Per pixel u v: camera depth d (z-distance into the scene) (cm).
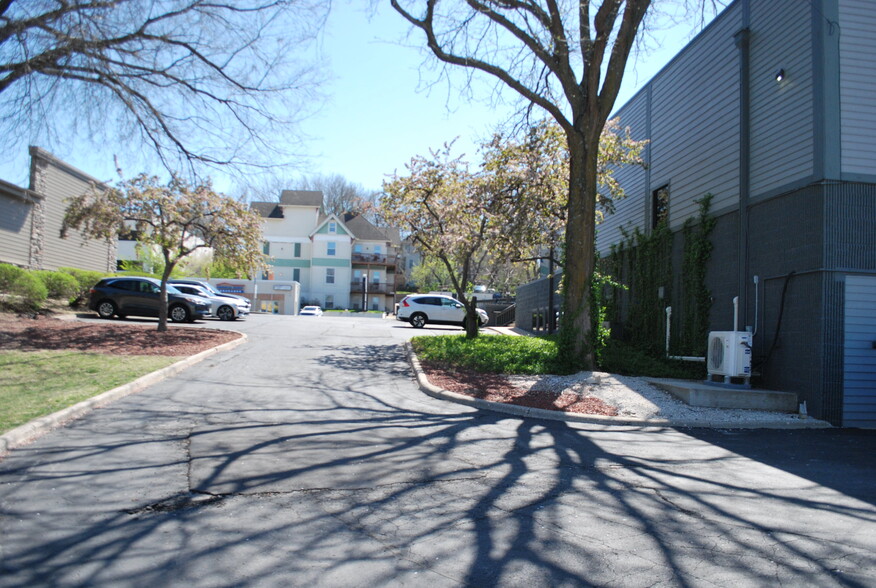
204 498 520
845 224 1005
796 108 1076
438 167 1791
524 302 2942
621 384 1153
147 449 661
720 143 1330
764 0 1183
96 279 2484
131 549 416
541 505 528
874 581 392
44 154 1318
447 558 415
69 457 623
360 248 5909
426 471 621
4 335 1460
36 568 386
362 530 461
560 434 828
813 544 453
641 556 425
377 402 998
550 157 1759
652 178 1681
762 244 1166
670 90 1586
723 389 1045
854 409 991
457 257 1933
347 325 2656
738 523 496
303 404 946
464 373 1273
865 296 1005
